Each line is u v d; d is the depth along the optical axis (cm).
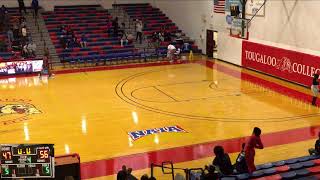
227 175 934
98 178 1012
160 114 1504
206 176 817
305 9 1847
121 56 2603
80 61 2508
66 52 2642
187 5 2948
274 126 1355
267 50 2123
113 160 1116
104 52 2688
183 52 2827
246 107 1570
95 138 1277
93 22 3034
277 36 2056
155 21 3177
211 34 2658
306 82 1875
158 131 1331
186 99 1694
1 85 2003
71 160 905
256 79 2045
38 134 1316
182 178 923
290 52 1955
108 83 2006
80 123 1418
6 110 1570
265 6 2112
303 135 1270
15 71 2259
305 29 1861
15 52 2514
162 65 2461
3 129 1362
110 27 2970
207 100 1673
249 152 941
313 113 1485
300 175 938
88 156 1143
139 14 3247
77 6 3206
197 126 1372
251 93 1775
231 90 1831
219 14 2539
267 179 912
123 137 1284
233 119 1434
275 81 2002
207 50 2730
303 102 1630
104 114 1513
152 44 2875
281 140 1231
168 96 1745
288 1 1947
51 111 1557
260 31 2180
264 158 1105
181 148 1192
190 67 2384
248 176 923
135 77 2134
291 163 1015
